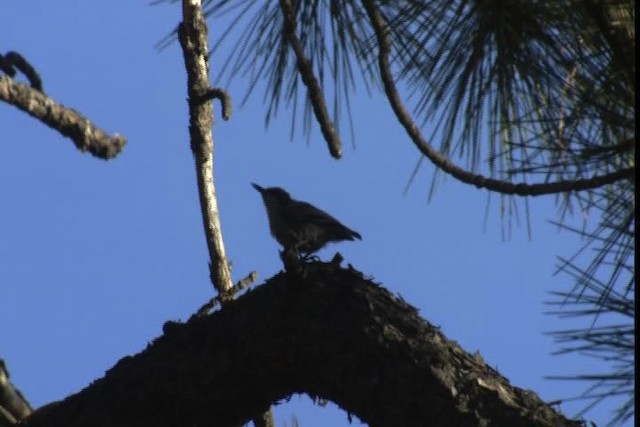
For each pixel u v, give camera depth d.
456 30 6.38
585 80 5.68
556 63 5.89
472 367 6.59
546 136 5.81
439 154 6.62
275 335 7.03
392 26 6.62
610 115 5.41
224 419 7.33
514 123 6.01
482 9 6.15
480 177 6.36
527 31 6.02
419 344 6.65
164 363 7.34
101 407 7.36
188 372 7.23
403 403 6.53
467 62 6.41
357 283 6.98
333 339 6.84
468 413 6.36
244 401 7.26
